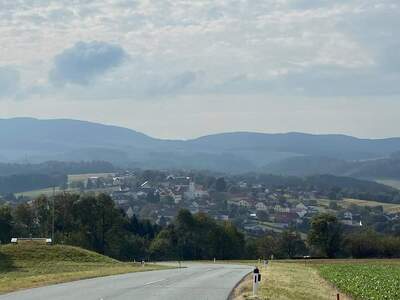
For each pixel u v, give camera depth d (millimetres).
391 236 139625
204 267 67375
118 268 60094
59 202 130500
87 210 129875
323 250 136250
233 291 31062
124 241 133000
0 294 27984
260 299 27141
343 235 137625
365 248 134750
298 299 29984
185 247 144000
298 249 147875
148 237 151250
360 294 38438
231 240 144875
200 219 146250
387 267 71375
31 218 130625
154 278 40906
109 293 28750
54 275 42406
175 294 28766
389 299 36844
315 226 136125
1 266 63219
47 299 25859
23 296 27031
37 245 75312
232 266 72000
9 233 126625
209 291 30703
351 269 65625
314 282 44562
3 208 126750
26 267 63406
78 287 32062
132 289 31141
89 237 128375
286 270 57406
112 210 131500
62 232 127875
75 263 67938
